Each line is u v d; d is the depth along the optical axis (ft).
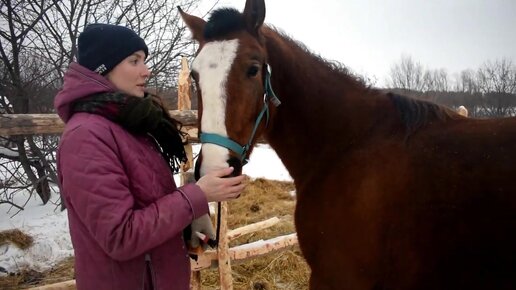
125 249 4.39
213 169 5.42
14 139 17.34
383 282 5.69
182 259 5.34
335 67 7.03
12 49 17.76
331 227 6.10
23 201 18.89
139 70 5.22
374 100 6.63
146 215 4.54
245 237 15.72
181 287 5.26
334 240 6.06
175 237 5.30
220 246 9.98
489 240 4.95
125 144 4.80
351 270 5.91
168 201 4.71
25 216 16.51
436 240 5.24
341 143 6.51
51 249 14.24
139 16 20.11
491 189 4.97
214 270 13.38
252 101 5.83
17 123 8.21
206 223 5.99
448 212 5.17
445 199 5.21
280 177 26.81
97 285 4.73
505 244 4.86
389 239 5.52
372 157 5.95
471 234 5.04
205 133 5.57
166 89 21.67
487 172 5.06
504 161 5.04
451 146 5.49
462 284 5.21
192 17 6.95
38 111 19.81
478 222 5.00
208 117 5.56
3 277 12.51
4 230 14.35
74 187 4.36
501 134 5.33
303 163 6.93
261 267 13.69
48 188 18.60
